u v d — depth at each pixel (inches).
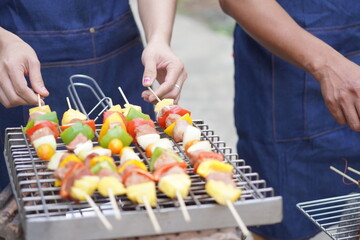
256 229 147.7
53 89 135.9
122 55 142.0
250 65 143.3
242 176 81.5
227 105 291.3
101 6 135.6
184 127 94.3
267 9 124.0
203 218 72.6
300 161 143.6
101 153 87.7
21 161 91.9
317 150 142.8
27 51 109.7
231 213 73.2
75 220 68.6
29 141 96.8
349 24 136.9
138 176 76.0
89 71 136.9
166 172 77.4
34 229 67.5
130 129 96.7
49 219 68.0
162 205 77.8
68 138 92.3
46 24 131.9
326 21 135.2
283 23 122.7
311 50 119.2
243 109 147.6
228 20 435.8
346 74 114.7
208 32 413.1
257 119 144.8
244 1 125.3
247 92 145.9
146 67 113.0
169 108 102.5
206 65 348.8
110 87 141.0
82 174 75.0
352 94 113.3
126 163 81.7
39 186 78.1
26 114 133.7
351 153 144.3
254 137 146.1
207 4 474.0
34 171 83.7
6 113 133.0
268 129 142.6
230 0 127.5
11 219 82.7
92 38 135.3
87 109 139.7
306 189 145.1
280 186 144.6
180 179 74.5
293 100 139.9
